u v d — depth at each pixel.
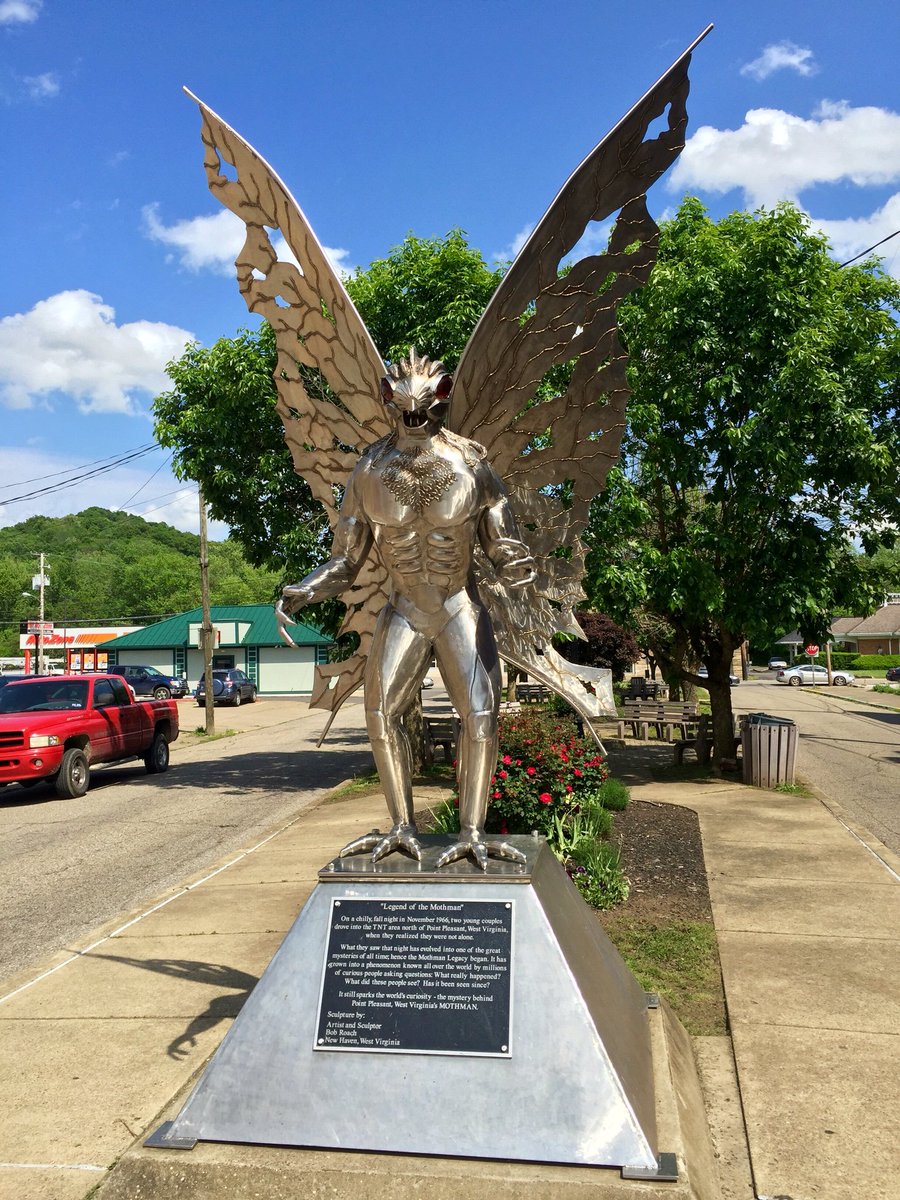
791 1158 3.40
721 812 10.19
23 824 11.82
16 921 7.16
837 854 8.12
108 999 5.10
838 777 14.32
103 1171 3.41
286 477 12.74
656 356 12.12
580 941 3.68
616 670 26.27
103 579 87.12
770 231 11.60
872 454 11.49
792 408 11.22
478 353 4.16
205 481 13.31
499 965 3.34
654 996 4.36
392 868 3.59
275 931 6.16
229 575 97.44
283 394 4.64
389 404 3.69
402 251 12.81
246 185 4.36
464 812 3.80
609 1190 2.88
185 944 5.98
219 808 12.62
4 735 13.23
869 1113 3.70
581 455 4.44
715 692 13.59
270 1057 3.29
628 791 11.21
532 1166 2.99
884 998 4.84
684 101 4.00
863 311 12.68
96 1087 4.06
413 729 13.77
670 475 12.09
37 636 39.28
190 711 34.50
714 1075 4.08
